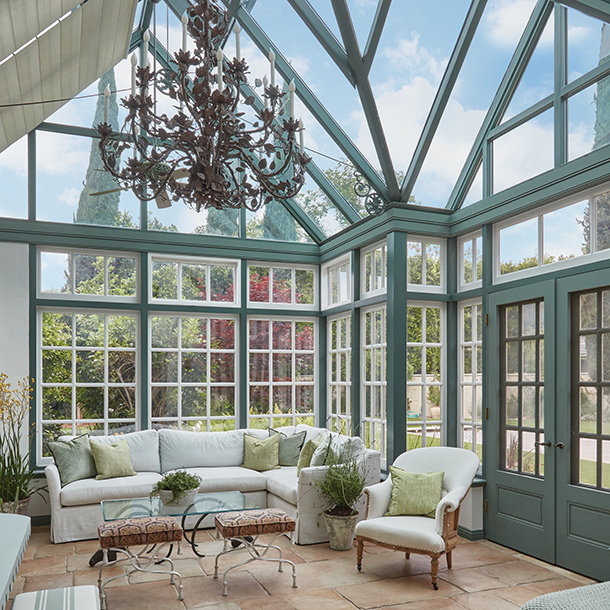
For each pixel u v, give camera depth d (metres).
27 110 5.34
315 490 5.17
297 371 7.30
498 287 5.19
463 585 4.12
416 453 5.00
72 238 6.14
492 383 5.23
